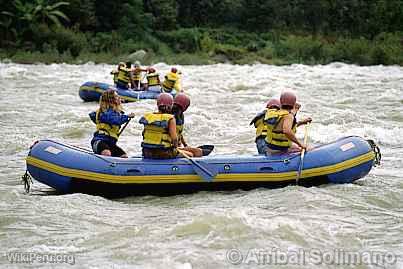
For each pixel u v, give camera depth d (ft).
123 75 133.59
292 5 391.04
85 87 134.21
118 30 337.93
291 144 62.03
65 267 39.58
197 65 284.61
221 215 46.39
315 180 59.98
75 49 299.38
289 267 39.29
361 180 63.57
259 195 57.06
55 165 58.80
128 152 79.46
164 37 347.36
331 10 379.96
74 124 99.09
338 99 133.59
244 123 102.78
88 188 58.70
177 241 43.42
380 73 220.02
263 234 44.11
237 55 320.91
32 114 112.27
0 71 207.21
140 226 47.42
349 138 62.95
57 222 48.98
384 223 48.78
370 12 366.22
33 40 297.33
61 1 323.78
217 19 392.06
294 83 170.81
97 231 46.85
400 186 61.11
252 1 388.78
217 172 58.54
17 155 78.33
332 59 312.50
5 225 48.11
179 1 387.96
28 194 59.06
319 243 43.29
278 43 336.90
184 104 62.23
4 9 297.12
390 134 91.04
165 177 58.34
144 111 113.60
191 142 87.45
